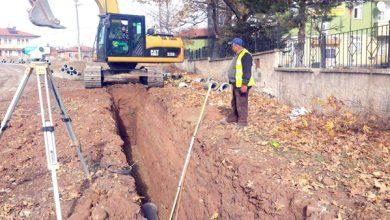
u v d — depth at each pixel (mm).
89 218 5473
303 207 5527
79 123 10375
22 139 8922
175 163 10312
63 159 7609
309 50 12664
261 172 6848
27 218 5441
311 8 16438
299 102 12250
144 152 14180
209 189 7969
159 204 10352
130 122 16219
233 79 9633
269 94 14617
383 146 7363
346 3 17141
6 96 15766
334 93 10414
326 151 7602
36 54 5484
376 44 9500
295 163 7121
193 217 8242
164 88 17141
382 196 5465
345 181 6145
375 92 8859
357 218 5066
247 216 6379
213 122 10523
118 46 16531
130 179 6848
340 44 11250
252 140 8703
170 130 11789
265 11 16391
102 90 15992
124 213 5723
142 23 16719
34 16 10391
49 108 5410
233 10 21562
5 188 6355
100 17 17344
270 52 14461
